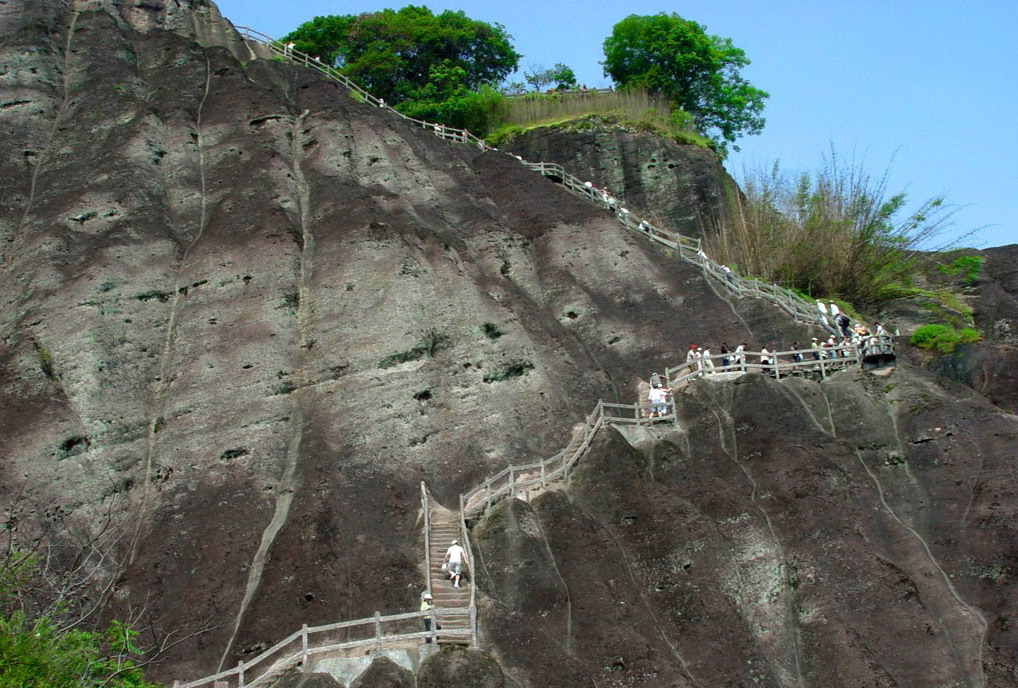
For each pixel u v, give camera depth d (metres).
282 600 33.62
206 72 59.41
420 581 34.22
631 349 47.97
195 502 38.19
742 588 35.97
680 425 42.06
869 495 39.69
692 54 78.00
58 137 53.75
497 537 36.09
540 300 50.09
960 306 56.22
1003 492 38.84
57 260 45.31
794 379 44.25
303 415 41.38
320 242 47.47
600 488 38.28
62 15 62.81
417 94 78.69
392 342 42.75
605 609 34.41
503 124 72.56
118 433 40.03
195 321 43.94
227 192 50.72
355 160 54.66
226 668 32.47
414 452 40.22
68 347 41.66
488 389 42.66
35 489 37.59
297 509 36.66
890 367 44.81
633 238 53.78
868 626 35.44
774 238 56.81
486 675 30.38
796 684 34.41
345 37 83.44
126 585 35.34
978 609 36.69
